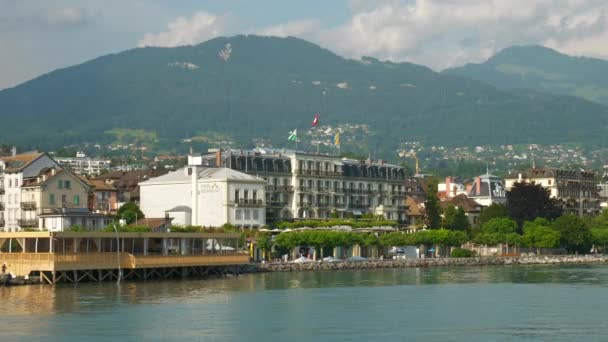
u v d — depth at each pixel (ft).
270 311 467.52
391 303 509.35
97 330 400.06
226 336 390.21
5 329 401.49
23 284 582.76
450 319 442.09
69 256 588.50
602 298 540.11
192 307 479.82
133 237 636.89
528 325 424.46
